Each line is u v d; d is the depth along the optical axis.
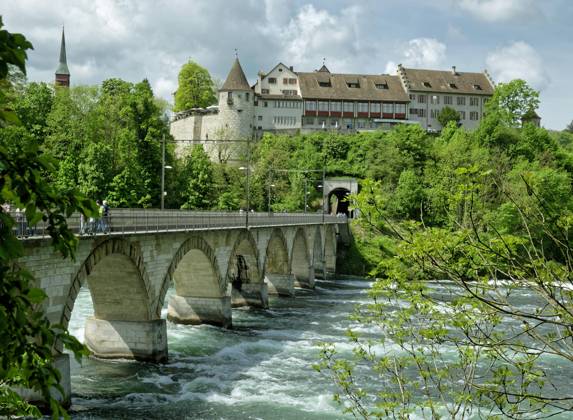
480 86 183.12
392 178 147.12
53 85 108.62
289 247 83.00
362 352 17.25
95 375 38.12
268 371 41.22
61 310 30.61
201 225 50.06
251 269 69.38
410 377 37.69
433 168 142.38
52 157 7.57
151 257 40.66
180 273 55.12
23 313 6.82
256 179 133.38
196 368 41.19
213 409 33.34
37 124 96.38
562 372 40.44
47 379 7.29
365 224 14.20
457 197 13.12
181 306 56.03
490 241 12.84
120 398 34.19
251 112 162.25
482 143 149.75
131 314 41.22
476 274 12.89
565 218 12.07
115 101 107.62
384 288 15.25
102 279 39.91
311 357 45.41
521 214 12.44
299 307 72.00
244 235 61.25
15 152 7.45
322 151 156.50
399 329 15.67
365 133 161.62
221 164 136.12
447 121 177.12
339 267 115.94
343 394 35.81
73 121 98.88
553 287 11.45
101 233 33.72
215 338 50.84
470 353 14.02
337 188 146.75
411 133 153.88
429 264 13.05
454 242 12.74
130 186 89.69
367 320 16.77
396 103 175.00
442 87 179.88
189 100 181.50
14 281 7.02
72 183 86.38
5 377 7.33
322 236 105.62
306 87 171.38
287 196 139.88
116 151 96.81
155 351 40.97
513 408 13.42
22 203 7.29
